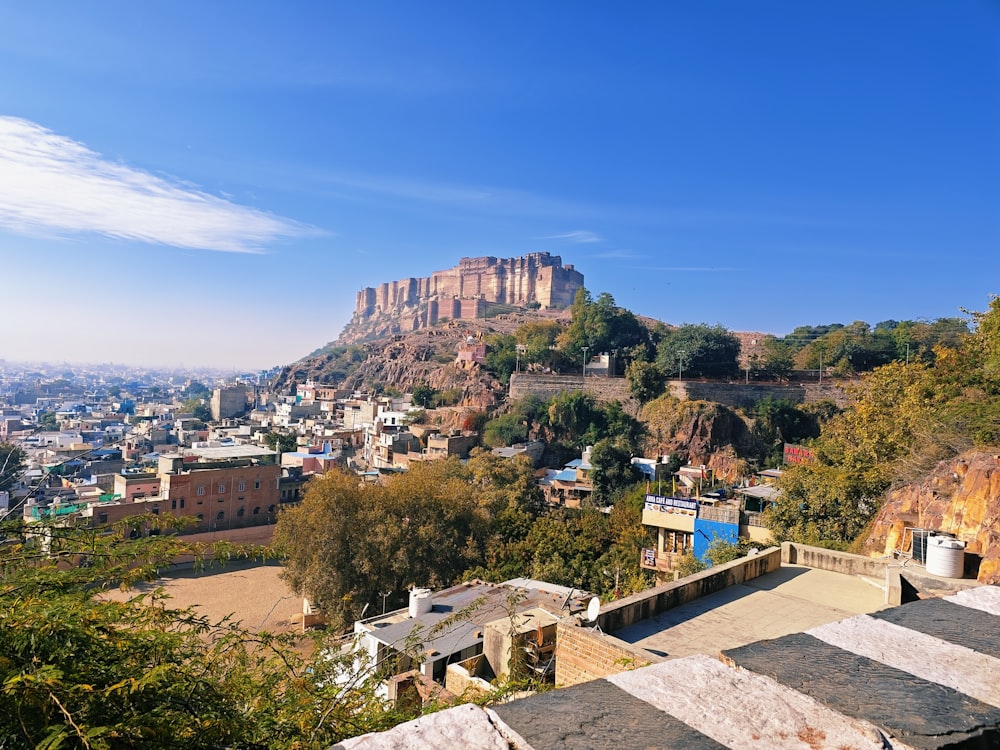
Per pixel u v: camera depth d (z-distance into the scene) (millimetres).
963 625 2678
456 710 1942
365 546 33594
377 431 81438
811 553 13398
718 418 68188
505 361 96312
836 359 81438
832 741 1806
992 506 14711
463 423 81750
